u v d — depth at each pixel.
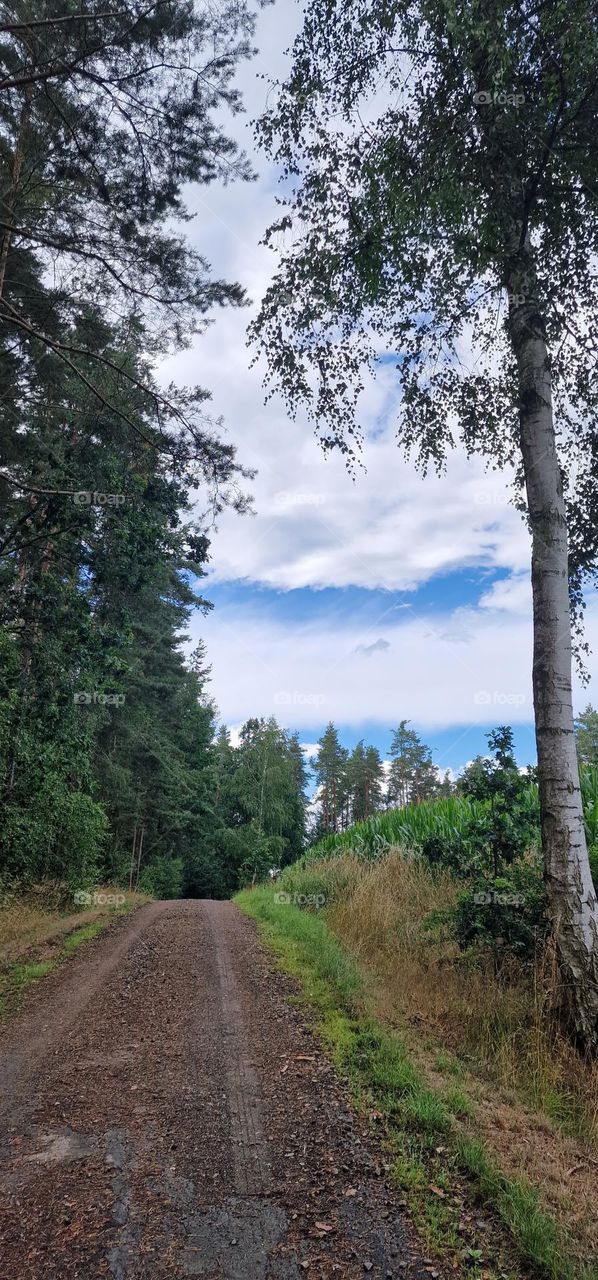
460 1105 4.43
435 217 6.40
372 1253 3.05
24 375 12.06
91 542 10.83
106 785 22.55
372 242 6.81
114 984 8.03
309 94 6.83
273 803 44.62
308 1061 5.25
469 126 6.37
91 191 9.59
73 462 10.33
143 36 8.28
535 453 6.66
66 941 10.98
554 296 7.36
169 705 31.30
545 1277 2.89
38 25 7.95
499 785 7.49
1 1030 6.35
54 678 10.81
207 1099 4.68
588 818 8.63
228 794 46.38
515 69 5.80
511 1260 2.99
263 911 13.67
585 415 7.88
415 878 11.00
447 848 8.15
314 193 7.11
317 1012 6.42
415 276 7.17
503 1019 5.82
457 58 6.12
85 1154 3.95
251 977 8.09
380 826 15.41
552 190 6.54
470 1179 3.58
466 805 12.61
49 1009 7.06
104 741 22.55
